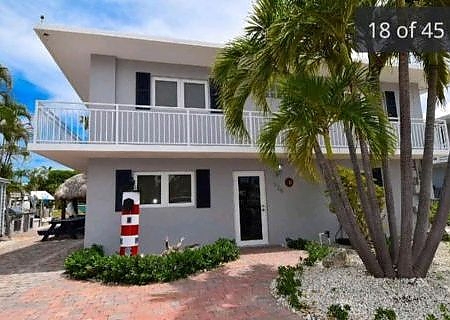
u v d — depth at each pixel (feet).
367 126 16.30
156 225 33.14
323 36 18.93
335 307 14.43
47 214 115.44
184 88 36.37
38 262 30.71
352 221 19.56
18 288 21.13
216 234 34.71
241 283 20.97
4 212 53.16
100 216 31.42
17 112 56.65
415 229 18.86
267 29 19.69
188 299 18.11
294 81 17.12
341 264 22.43
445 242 35.35
